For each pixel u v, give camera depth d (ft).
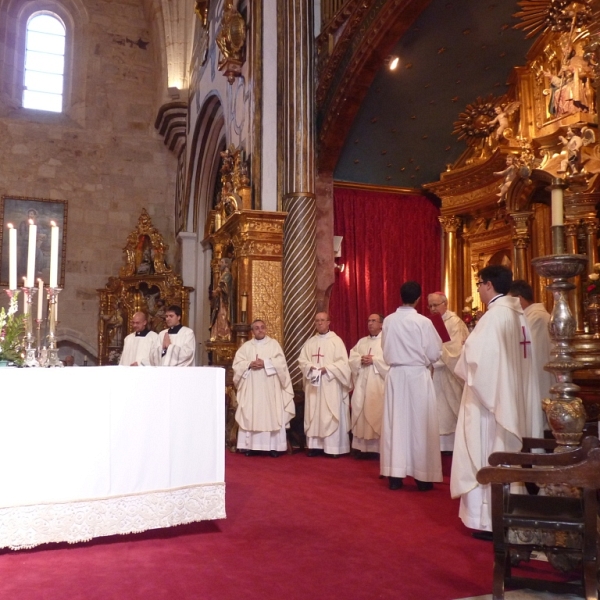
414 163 37.29
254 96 34.19
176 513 14.90
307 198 32.94
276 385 29.37
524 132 31.37
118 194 56.90
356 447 28.50
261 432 29.22
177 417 15.26
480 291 15.75
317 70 34.12
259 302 32.27
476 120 34.65
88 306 54.54
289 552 13.65
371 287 37.17
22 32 57.26
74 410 14.11
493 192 33.78
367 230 37.40
